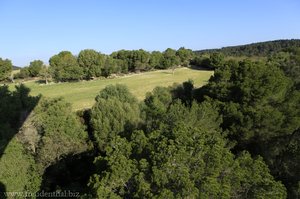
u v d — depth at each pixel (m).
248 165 20.75
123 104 40.34
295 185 24.77
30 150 33.31
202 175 19.19
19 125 33.97
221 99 37.53
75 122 37.03
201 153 19.97
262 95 33.78
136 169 20.00
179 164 19.48
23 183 27.50
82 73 114.31
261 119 32.06
